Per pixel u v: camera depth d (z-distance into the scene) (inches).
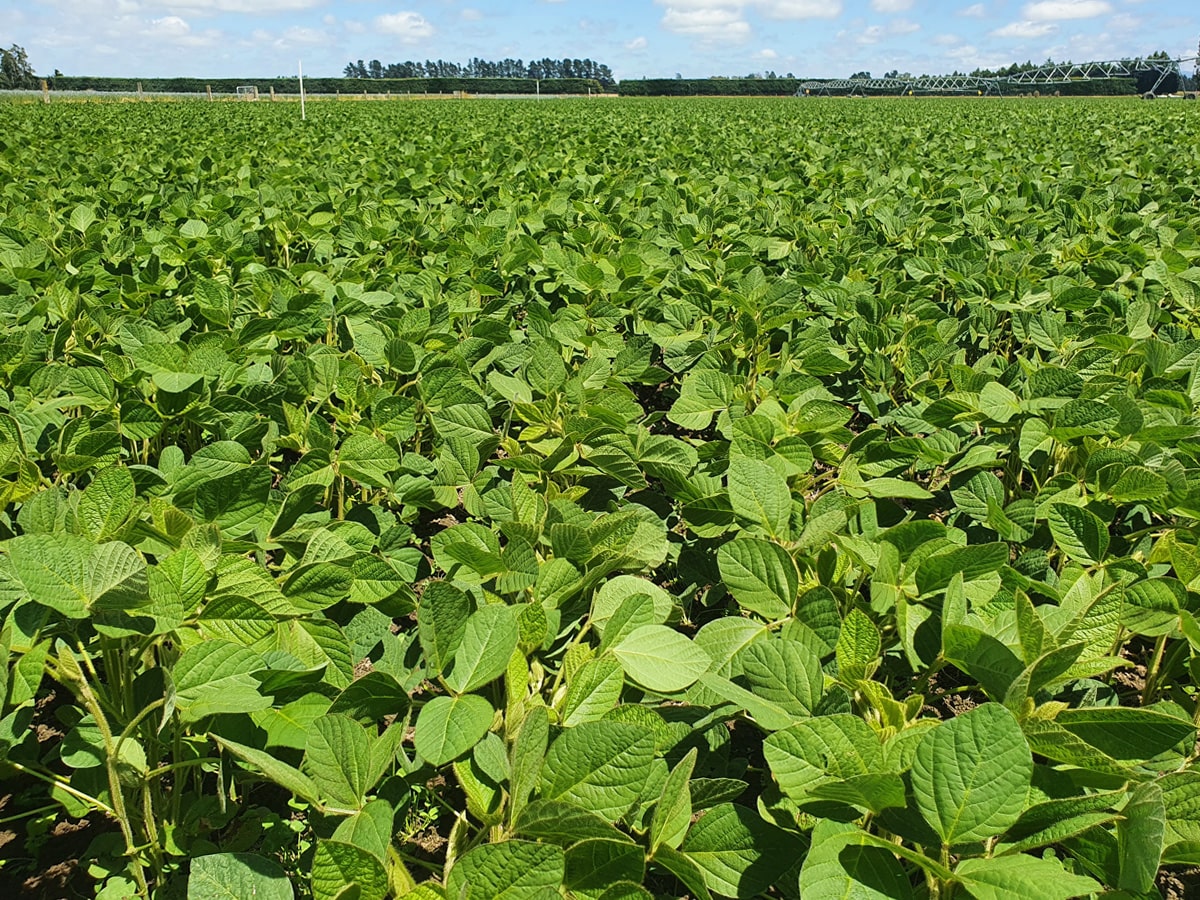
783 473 112.1
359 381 139.9
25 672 67.3
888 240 290.0
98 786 86.7
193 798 93.9
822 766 60.0
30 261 215.2
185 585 75.4
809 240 274.4
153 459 154.6
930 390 149.3
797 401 135.2
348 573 81.5
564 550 88.7
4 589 74.4
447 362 154.5
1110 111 1359.5
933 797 54.6
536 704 74.2
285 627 86.1
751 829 64.6
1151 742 62.2
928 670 78.0
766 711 65.7
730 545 83.1
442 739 66.4
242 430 121.1
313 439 116.5
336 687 81.1
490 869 54.3
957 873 53.7
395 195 378.3
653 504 126.7
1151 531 102.6
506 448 134.9
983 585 83.5
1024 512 104.3
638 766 62.2
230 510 90.3
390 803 77.5
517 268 234.4
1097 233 286.0
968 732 54.8
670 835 63.3
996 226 290.7
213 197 334.3
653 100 2358.5
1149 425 123.0
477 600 88.1
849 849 55.6
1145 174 472.4
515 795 61.7
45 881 94.0
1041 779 61.4
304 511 101.5
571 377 144.4
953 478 123.4
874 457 120.3
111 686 85.4
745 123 1102.4
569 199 369.7
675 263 247.3
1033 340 163.9
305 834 95.3
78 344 172.7
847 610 91.7
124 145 678.5
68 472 106.3
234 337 160.6
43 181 410.0
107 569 67.4
